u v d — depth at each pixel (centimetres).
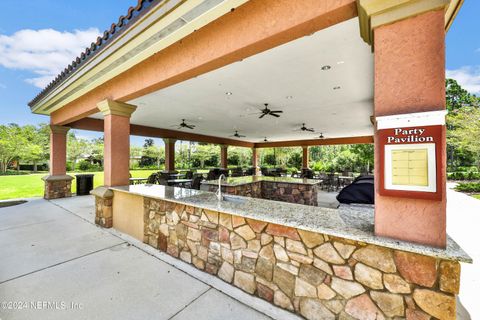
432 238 114
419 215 117
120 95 326
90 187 701
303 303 160
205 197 257
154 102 486
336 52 266
